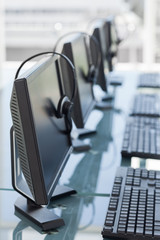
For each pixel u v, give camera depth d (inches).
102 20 120.8
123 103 109.7
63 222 55.6
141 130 89.4
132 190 63.1
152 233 52.7
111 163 74.8
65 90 76.5
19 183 58.9
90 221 56.7
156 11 213.9
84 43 91.4
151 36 216.7
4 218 57.1
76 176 69.6
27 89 50.5
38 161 52.2
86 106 85.8
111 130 90.7
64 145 66.3
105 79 105.7
